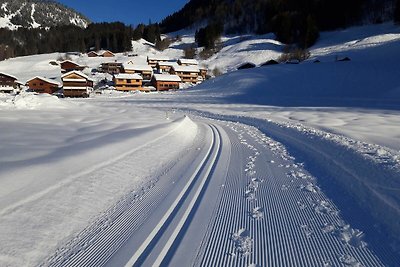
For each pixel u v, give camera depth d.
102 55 139.25
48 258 4.68
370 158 8.63
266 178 8.55
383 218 5.62
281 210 6.32
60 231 5.41
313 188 7.63
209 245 4.97
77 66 110.06
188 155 11.53
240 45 126.06
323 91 54.12
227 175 8.83
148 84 85.88
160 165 9.95
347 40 107.12
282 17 132.62
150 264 4.45
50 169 7.97
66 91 71.00
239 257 4.66
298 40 119.81
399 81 51.22
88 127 15.75
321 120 23.09
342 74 59.94
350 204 6.50
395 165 7.73
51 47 166.38
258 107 41.12
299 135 15.14
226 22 169.88
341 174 8.30
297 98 49.41
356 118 24.19
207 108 41.91
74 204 6.39
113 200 6.92
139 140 12.59
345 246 4.93
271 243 5.06
